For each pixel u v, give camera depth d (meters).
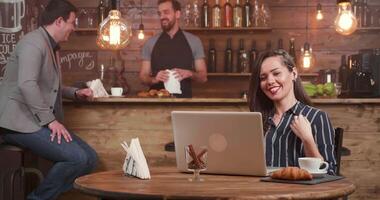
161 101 4.67
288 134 2.84
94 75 7.29
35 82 4.13
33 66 4.13
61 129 4.21
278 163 2.84
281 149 2.84
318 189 2.17
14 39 6.61
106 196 2.16
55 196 4.23
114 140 4.76
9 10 6.60
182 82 6.24
